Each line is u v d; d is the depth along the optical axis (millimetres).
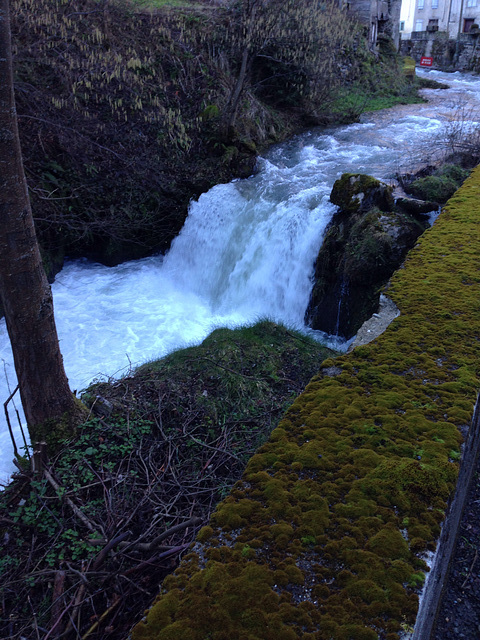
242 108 11977
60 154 9656
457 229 4559
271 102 13516
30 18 10000
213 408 4848
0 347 7363
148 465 4086
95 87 10609
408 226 6367
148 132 10711
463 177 7238
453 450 2033
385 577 1524
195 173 10594
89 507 3607
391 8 19766
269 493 1839
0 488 4688
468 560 2570
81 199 9633
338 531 1681
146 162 10344
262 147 11898
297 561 1590
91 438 4227
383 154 10578
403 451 2018
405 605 1452
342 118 13641
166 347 6996
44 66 10336
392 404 2311
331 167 10141
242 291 8438
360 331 3293
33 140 9430
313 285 7367
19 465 4016
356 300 6574
